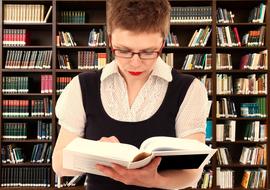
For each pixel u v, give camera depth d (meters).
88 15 4.80
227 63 4.46
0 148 4.37
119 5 0.94
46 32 4.81
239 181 4.70
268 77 4.40
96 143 0.97
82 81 1.12
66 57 4.51
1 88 4.39
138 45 0.94
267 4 4.43
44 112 4.45
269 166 4.41
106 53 4.45
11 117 4.39
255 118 4.43
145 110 1.07
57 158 1.09
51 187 4.37
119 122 1.07
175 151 0.88
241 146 4.76
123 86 1.09
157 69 1.08
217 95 4.46
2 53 4.43
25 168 4.40
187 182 1.03
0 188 4.33
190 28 4.68
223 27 4.46
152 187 1.02
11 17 4.46
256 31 4.48
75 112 1.11
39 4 4.55
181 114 1.08
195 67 4.47
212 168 4.39
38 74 4.75
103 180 1.08
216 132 4.43
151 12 0.92
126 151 0.90
